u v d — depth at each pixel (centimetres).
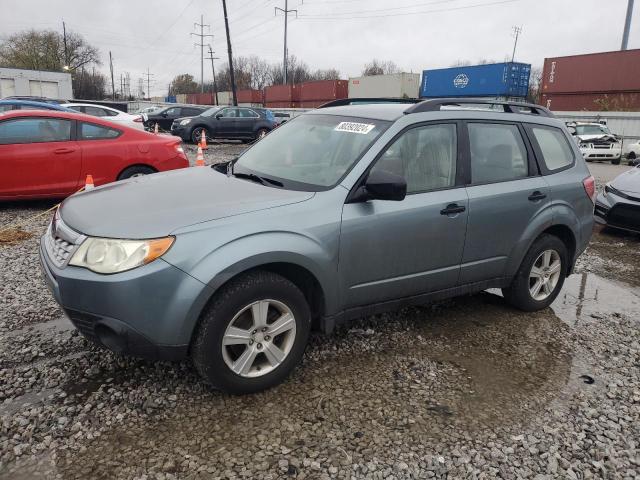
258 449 263
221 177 372
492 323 431
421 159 367
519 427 290
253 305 294
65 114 746
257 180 359
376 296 352
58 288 280
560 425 294
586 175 476
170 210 295
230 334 290
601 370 360
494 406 310
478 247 396
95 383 312
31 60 7206
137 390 306
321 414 294
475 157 397
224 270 276
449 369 351
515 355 376
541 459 266
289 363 316
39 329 378
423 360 361
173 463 250
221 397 304
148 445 262
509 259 421
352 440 273
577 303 490
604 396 327
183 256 270
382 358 361
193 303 271
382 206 339
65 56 7569
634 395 329
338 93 4328
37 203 793
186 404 296
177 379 320
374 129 361
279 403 302
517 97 3369
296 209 309
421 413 299
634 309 481
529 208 420
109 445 260
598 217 766
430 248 366
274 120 2231
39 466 244
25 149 709
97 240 275
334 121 394
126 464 248
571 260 476
